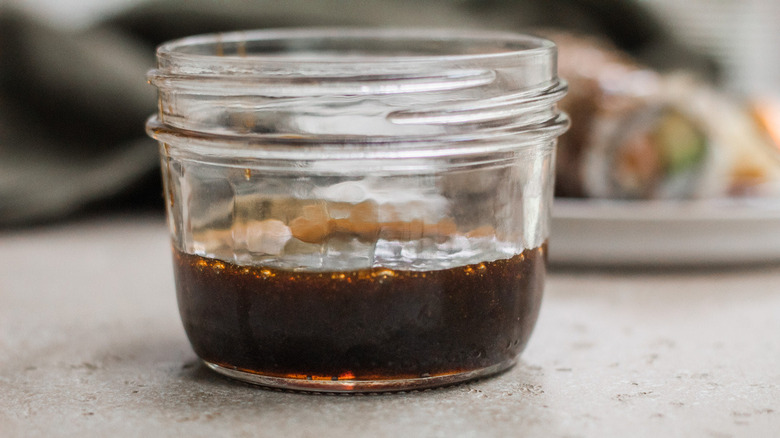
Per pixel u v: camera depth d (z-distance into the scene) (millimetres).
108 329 304
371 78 242
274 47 304
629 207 357
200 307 255
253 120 247
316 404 252
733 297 330
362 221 245
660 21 505
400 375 250
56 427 245
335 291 244
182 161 254
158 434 240
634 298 329
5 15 437
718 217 343
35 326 307
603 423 245
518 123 251
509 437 238
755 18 550
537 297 263
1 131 432
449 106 244
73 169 428
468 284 248
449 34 303
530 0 506
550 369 273
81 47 441
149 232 416
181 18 463
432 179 246
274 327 247
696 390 261
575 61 383
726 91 474
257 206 246
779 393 260
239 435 239
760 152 398
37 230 420
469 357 253
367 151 241
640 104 371
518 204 254
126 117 437
